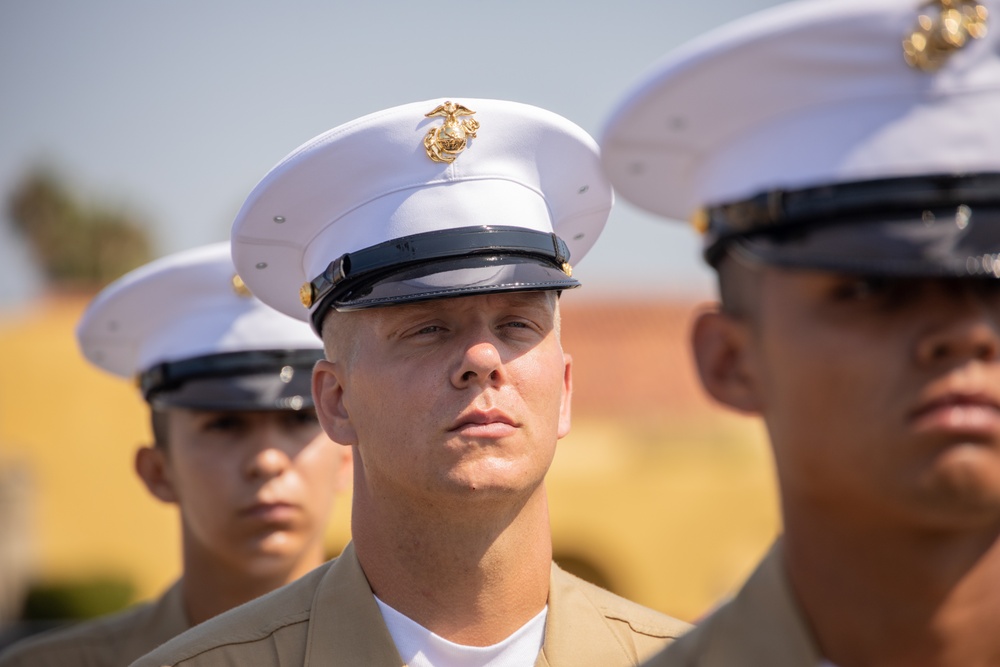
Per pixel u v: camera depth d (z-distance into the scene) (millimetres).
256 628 6109
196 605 8641
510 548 5750
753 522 26922
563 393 6293
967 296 4129
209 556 8469
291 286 6703
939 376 4094
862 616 4453
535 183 6141
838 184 4375
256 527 8203
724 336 4762
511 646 5859
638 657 6094
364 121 5957
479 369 5457
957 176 4234
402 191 5969
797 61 4434
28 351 29344
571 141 6129
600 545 26750
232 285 8617
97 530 29094
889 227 4254
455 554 5695
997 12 4246
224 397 8281
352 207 6059
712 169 4836
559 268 6039
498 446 5465
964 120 4277
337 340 5957
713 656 4848
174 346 8695
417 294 5559
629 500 26844
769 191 4496
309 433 8398
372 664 5758
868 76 4367
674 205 5316
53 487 29125
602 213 6598
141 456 9219
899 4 4281
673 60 4562
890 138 4328
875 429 4168
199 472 8359
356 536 6059
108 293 8938
